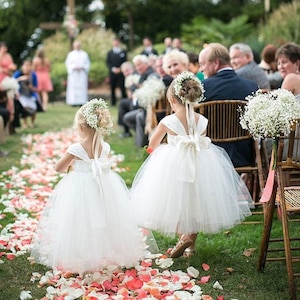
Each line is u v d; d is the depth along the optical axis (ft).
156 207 12.38
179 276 11.91
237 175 13.37
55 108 52.16
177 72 18.63
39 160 24.67
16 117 33.58
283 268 12.56
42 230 12.24
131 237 12.03
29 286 11.73
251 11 82.33
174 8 85.35
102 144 12.26
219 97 15.58
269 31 53.57
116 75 51.42
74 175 11.87
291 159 11.10
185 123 12.82
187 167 12.26
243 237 14.53
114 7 85.40
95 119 11.75
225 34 65.62
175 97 12.88
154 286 11.27
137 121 27.30
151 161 12.89
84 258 11.43
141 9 84.89
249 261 12.98
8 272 12.43
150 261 12.85
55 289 11.31
